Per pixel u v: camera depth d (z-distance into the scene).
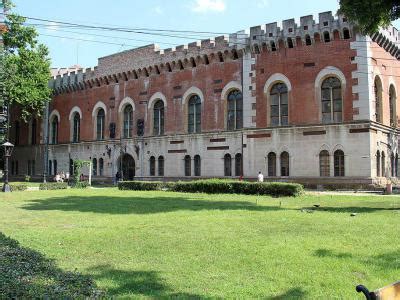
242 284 7.99
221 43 43.06
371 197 26.91
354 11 21.02
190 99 46.12
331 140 35.91
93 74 56.12
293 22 38.31
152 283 8.09
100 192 35.66
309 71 37.53
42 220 17.06
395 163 39.59
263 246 11.01
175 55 46.94
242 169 40.72
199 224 14.89
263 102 39.94
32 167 65.38
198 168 44.47
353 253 10.19
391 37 39.09
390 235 12.40
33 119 65.81
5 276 6.39
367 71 34.81
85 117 57.41
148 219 16.58
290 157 37.88
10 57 51.25
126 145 51.28
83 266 9.41
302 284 7.96
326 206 21.36
